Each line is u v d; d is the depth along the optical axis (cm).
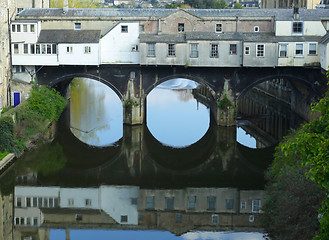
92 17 6259
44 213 3794
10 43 6169
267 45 6025
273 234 3306
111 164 5059
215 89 6291
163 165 5075
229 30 6250
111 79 6297
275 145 5875
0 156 4512
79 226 3578
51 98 6047
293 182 3388
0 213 3772
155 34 6269
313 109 2273
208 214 3794
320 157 2081
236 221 3619
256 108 7781
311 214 3136
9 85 6169
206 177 4669
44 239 3341
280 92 8162
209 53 6097
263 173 4753
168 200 4088
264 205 3831
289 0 9144
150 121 7225
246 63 6053
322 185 2056
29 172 4619
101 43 6203
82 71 6288
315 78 6169
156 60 6094
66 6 6331
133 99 6284
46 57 6147
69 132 6262
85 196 4138
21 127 5231
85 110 7631
